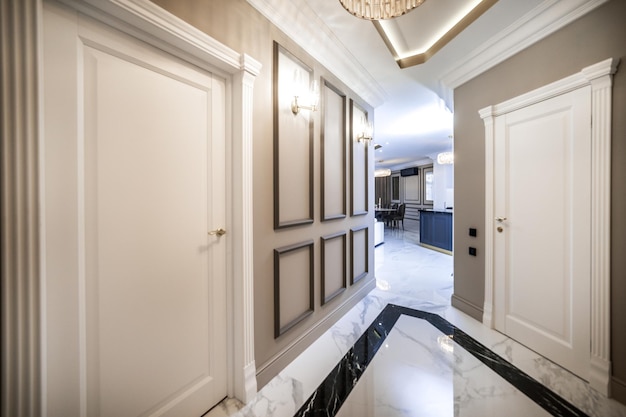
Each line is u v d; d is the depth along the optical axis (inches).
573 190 62.4
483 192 88.6
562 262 65.4
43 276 30.3
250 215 55.5
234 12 53.3
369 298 112.4
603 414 50.5
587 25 59.1
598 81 56.6
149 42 40.9
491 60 82.7
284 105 67.8
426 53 89.9
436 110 150.4
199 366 50.4
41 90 29.8
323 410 52.4
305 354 72.2
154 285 43.3
